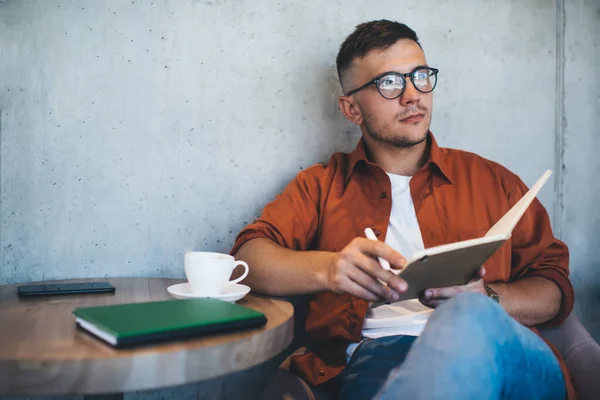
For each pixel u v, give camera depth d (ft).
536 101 6.86
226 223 6.12
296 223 5.40
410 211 5.34
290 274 4.50
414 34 5.44
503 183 5.47
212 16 6.02
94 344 3.00
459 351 2.87
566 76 6.90
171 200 5.97
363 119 5.45
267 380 6.22
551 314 4.87
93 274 5.78
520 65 6.82
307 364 5.08
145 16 5.84
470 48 6.70
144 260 5.91
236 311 3.49
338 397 4.70
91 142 5.74
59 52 5.64
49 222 5.66
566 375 4.51
